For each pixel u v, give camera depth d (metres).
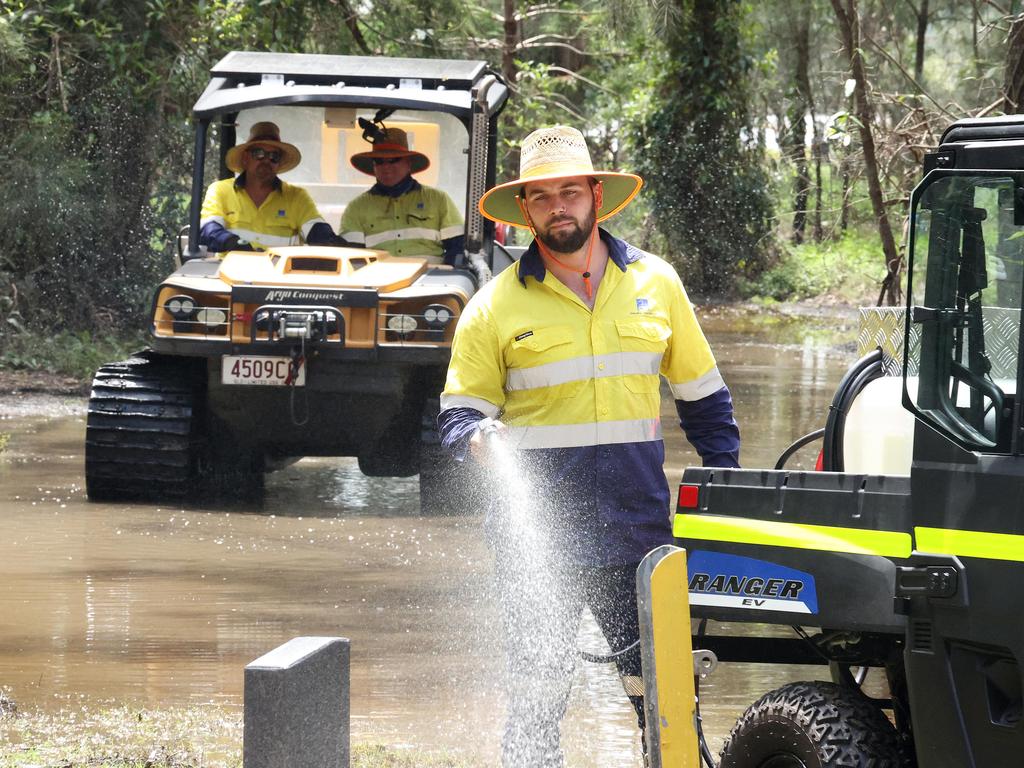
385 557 14.39
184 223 31.86
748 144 54.47
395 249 17.92
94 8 30.81
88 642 11.18
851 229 56.81
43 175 29.73
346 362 16.55
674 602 6.48
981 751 6.34
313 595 12.76
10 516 15.98
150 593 12.71
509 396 7.88
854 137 23.86
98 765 8.50
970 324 6.43
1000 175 6.35
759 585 7.04
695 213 54.03
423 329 16.53
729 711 9.73
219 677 10.37
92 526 15.59
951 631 6.36
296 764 6.07
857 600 6.71
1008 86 18.55
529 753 7.81
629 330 7.74
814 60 53.62
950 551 6.38
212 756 8.72
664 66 53.84
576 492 7.72
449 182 18.44
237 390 16.72
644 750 7.91
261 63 18.86
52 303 30.59
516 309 7.75
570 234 7.67
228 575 13.47
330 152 18.84
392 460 17.41
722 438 8.16
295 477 19.62
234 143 19.16
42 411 23.86
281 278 16.58
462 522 16.34
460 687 10.18
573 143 7.70
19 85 30.53
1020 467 6.21
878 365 7.72
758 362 33.28
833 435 7.66
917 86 23.38
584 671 10.69
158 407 17.06
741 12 53.06
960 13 45.16
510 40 43.44
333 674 6.37
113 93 31.08
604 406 7.71
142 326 31.28
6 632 11.42
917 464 6.52
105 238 31.27
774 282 53.84
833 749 6.77
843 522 6.83
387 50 34.81
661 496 7.84
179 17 31.11
